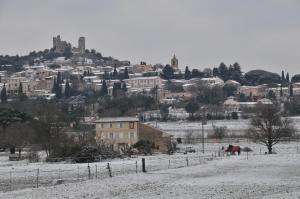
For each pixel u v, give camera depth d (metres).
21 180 124.38
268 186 96.81
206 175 117.19
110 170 129.75
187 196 86.19
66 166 154.75
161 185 101.12
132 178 113.12
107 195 90.06
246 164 138.00
